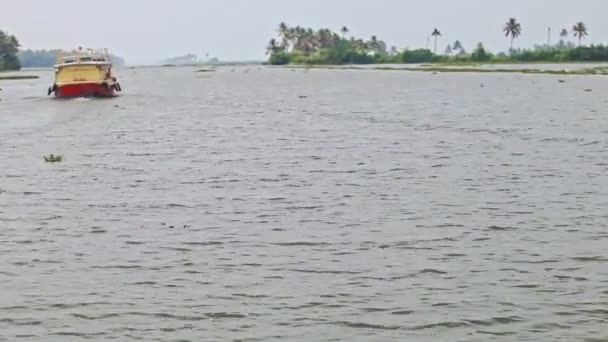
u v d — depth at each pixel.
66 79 104.00
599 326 20.72
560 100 91.56
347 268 25.78
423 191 38.12
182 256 27.36
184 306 22.48
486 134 59.38
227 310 22.14
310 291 23.61
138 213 34.03
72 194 38.22
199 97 108.62
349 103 93.25
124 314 21.92
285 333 20.53
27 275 25.38
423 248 28.08
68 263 26.67
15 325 21.20
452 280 24.48
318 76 183.75
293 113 80.44
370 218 32.66
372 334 20.44
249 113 81.19
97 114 80.44
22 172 44.44
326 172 43.72
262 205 35.41
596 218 32.19
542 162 45.94
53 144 56.56
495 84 131.62
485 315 21.58
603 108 79.25
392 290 23.61
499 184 39.62
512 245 28.33
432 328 20.77
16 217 33.53
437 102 92.75
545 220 31.98
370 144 54.88
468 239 29.20
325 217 32.94
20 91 130.50
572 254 27.08
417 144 54.38
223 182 41.06
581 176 41.38
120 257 27.31
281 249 28.11
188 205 35.56
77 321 21.47
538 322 21.05
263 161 47.91
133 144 56.31
